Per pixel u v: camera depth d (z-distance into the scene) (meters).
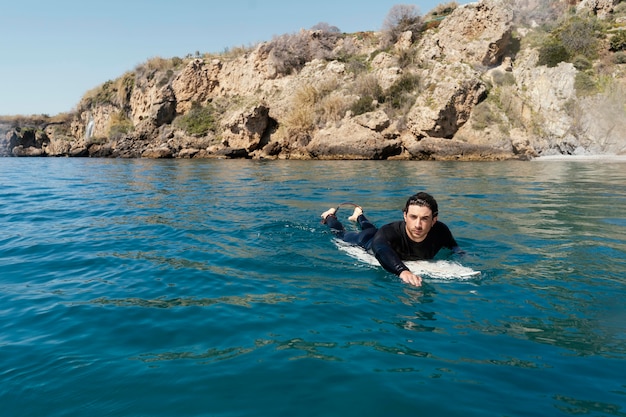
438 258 4.48
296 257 4.46
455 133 22.50
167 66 37.84
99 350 2.50
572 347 2.48
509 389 2.05
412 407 1.91
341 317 2.93
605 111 21.53
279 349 2.47
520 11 26.81
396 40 29.75
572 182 10.88
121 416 1.87
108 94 42.38
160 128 32.91
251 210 7.38
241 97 32.38
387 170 15.61
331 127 24.73
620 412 1.86
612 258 4.25
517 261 4.22
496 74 24.16
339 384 2.10
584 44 23.42
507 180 11.61
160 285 3.65
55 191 10.80
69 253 4.77
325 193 9.55
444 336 2.63
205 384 2.11
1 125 44.25
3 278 3.96
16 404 1.98
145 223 6.36
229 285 3.62
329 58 30.69
